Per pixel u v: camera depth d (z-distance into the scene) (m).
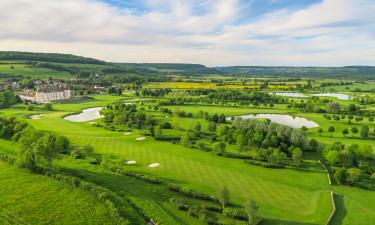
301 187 82.19
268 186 81.94
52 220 60.16
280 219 65.06
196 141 124.56
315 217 66.31
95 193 70.69
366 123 166.75
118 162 91.56
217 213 66.56
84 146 108.44
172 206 68.75
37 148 82.06
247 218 63.81
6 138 116.62
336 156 96.81
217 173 89.75
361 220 66.19
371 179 89.06
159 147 114.00
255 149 112.81
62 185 74.62
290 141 115.50
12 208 63.62
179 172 89.50
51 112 193.88
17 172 81.81
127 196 71.25
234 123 148.00
